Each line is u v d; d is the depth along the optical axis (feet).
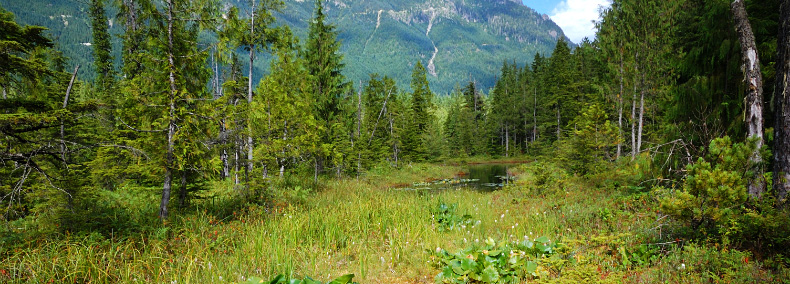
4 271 17.85
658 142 35.14
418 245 23.50
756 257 16.03
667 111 33.83
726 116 28.30
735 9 23.06
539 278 16.70
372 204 36.14
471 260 17.51
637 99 61.52
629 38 62.08
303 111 59.93
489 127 190.80
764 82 26.66
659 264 16.66
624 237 20.83
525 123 177.68
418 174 104.12
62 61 71.41
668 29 56.70
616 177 43.98
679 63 33.12
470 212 34.37
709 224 18.53
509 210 35.65
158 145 29.96
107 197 43.88
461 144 180.86
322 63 76.59
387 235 25.80
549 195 42.06
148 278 18.49
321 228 25.36
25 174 23.29
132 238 24.20
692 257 16.31
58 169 32.14
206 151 32.48
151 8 29.50
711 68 29.32
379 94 136.87
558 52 151.64
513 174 104.94
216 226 28.58
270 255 21.26
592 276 15.69
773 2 26.66
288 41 58.39
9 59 20.93
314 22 76.43
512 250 19.04
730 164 17.79
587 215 28.89
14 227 28.78
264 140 49.62
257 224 28.19
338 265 20.81
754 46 22.45
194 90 35.73
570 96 130.82
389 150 113.60
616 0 66.18
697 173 18.03
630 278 15.51
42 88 24.32
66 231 24.66
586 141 55.16
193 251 21.99
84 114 23.88
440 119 263.90
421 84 153.69
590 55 119.85
